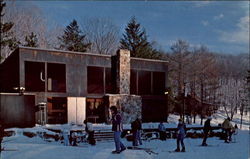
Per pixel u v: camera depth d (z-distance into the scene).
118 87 23.84
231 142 16.22
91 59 23.50
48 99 22.25
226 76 74.50
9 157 7.81
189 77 50.66
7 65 24.28
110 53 55.75
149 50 41.94
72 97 22.16
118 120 9.14
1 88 26.28
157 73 27.56
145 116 25.88
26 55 20.52
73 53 22.56
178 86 46.72
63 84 22.81
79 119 22.30
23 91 19.59
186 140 17.16
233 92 55.38
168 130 18.92
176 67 51.31
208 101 48.25
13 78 22.05
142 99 25.83
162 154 10.27
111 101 22.16
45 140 15.12
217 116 46.06
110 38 56.09
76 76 22.56
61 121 21.94
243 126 39.84
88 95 22.97
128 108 22.84
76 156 8.22
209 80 51.06
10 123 17.02
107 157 8.32
